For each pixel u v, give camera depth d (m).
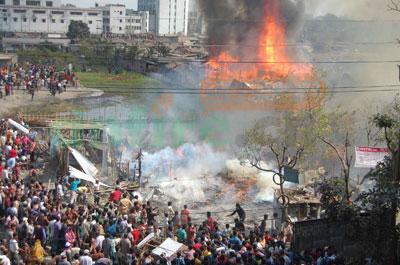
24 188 42.62
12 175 45.94
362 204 34.03
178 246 32.16
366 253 34.91
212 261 29.77
